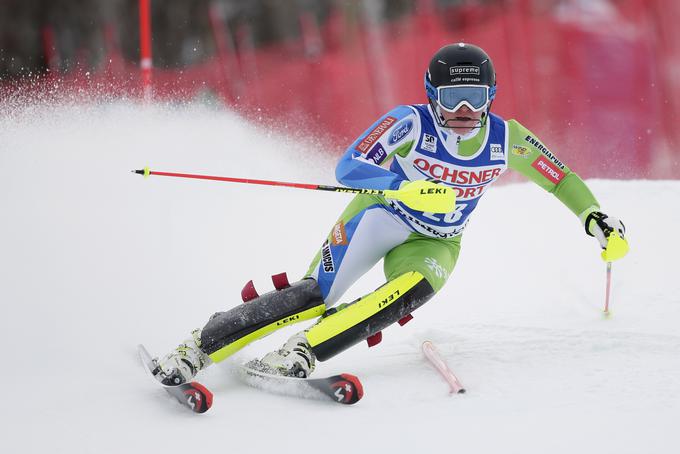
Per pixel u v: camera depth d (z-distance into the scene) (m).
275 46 54.41
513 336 14.72
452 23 52.38
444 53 13.11
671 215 21.05
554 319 15.53
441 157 13.47
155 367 13.19
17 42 53.78
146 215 22.88
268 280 18.98
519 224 21.75
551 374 12.86
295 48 53.84
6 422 11.55
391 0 53.69
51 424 11.46
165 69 54.69
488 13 51.84
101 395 12.54
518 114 49.78
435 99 13.16
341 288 13.96
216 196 25.11
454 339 14.77
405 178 13.83
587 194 14.23
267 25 56.91
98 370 13.71
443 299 17.45
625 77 49.88
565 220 21.67
